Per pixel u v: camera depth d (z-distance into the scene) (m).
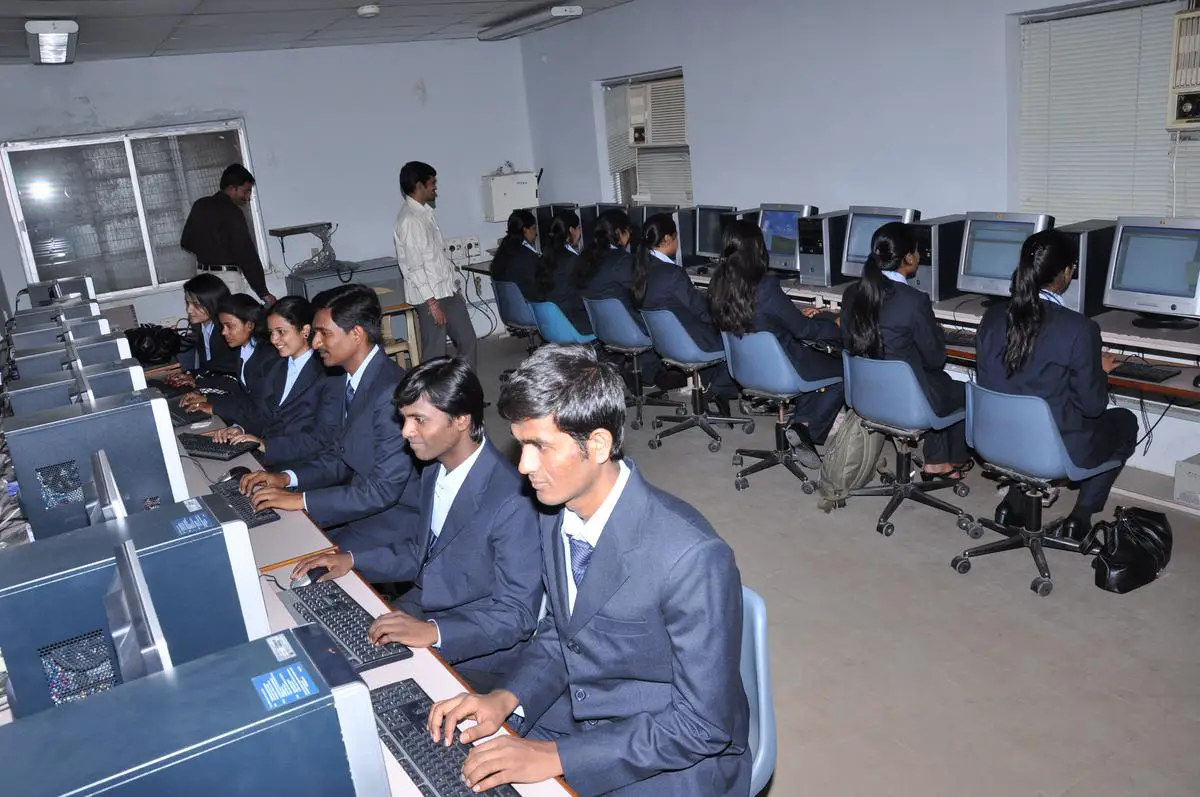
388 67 7.49
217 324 4.47
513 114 8.09
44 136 6.37
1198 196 3.80
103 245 6.72
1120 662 2.69
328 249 7.15
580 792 1.40
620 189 7.46
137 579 1.28
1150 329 3.42
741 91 5.79
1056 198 4.33
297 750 0.96
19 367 3.12
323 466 2.85
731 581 1.38
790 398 4.20
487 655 1.99
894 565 3.41
